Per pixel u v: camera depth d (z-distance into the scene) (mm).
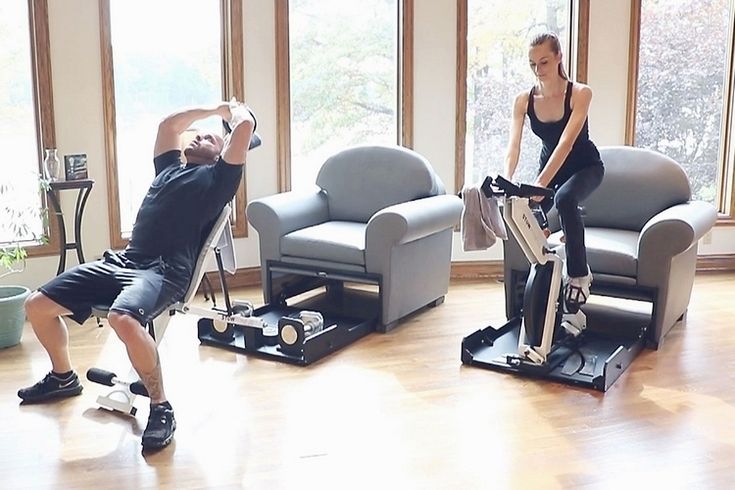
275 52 4875
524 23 5152
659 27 5223
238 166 3104
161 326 3088
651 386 3279
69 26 4355
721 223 5363
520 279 4090
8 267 4035
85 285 2990
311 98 5039
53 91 4355
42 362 3580
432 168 4730
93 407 3080
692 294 4758
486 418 2965
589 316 4266
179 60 4750
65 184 4117
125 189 4703
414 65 5027
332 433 2830
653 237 3615
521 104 3480
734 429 2855
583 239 3418
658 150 5387
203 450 2699
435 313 4363
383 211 3900
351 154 4578
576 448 2709
